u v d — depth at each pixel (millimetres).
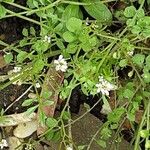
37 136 164
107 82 137
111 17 151
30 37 159
